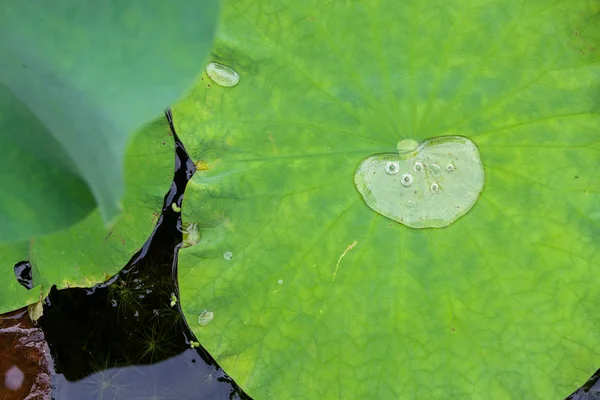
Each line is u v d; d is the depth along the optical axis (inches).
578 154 58.1
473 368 57.9
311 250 58.3
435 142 58.2
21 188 53.7
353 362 58.1
